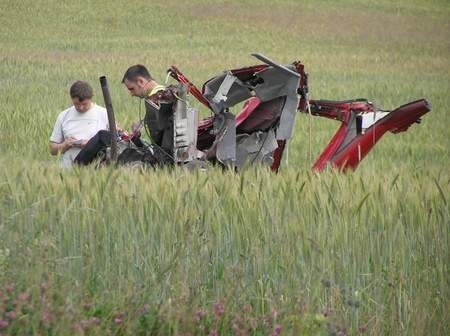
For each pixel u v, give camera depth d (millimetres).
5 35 116500
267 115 27750
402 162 37562
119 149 27344
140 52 101875
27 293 16234
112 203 19812
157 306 17203
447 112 57000
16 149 38312
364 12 149625
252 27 131125
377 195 20938
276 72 26719
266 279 18688
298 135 44625
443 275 19047
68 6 142375
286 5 153375
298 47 112312
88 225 19172
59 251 18734
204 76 79000
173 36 121125
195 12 142625
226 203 20094
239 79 27109
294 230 19062
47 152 37562
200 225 19391
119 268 18641
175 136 26734
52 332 16031
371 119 28812
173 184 21203
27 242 18469
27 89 66562
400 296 18359
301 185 21172
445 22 142125
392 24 138250
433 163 38469
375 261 19297
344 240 19203
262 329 17188
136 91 27578
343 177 23047
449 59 101438
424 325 17875
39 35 117625
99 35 120375
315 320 16953
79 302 17031
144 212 19484
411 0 164375
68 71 80312
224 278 18344
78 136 28922
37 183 20781
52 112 50094
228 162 27281
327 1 159625
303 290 18109
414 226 20000
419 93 68750
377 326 17703
